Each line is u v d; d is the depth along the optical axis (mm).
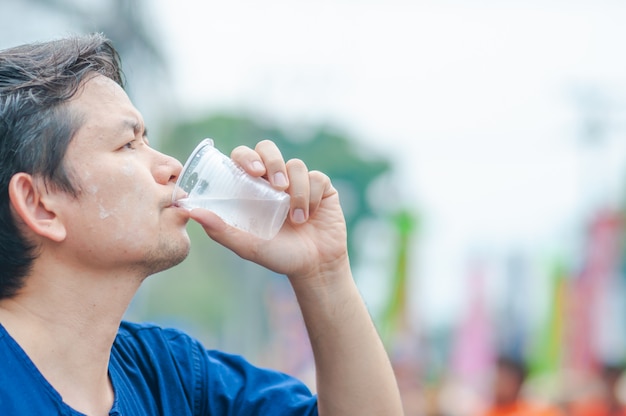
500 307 14484
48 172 1574
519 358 5789
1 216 1582
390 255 14320
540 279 14094
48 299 1597
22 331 1578
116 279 1628
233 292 18859
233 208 1778
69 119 1593
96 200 1590
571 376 7535
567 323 13555
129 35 7777
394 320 13789
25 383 1524
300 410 1933
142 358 1849
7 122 1568
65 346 1604
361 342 1871
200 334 16078
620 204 18062
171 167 1710
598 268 14367
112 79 1728
